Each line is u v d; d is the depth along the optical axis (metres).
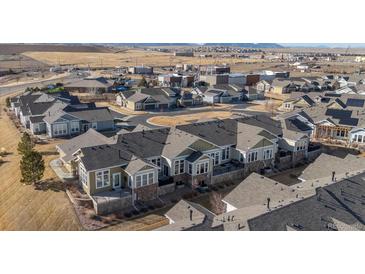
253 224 24.36
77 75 163.62
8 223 35.47
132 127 73.81
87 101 103.19
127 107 95.44
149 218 35.62
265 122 56.88
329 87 131.00
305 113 68.38
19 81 142.38
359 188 31.75
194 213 29.27
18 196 40.12
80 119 67.19
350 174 34.66
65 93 90.38
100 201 36.28
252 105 104.25
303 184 33.91
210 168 43.59
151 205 38.12
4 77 154.25
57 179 43.53
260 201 30.59
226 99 109.12
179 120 81.25
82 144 47.56
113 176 39.28
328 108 69.88
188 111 93.00
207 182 43.81
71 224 34.03
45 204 37.62
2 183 44.22
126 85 127.62
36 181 42.81
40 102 73.62
